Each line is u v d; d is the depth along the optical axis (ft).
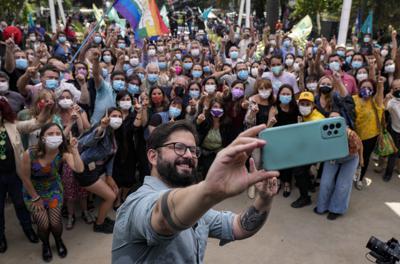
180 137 5.07
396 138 19.11
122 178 16.01
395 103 18.80
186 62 24.59
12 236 14.07
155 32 27.25
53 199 12.40
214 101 16.51
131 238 4.62
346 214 16.19
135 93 18.49
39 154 11.52
